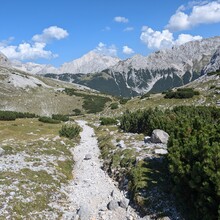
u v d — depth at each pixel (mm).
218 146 15508
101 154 34688
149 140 31859
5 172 23719
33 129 53344
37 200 20047
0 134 47156
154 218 17266
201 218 15320
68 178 26375
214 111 41312
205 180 14984
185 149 17922
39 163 27641
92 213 19391
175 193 17812
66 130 46062
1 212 17797
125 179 23719
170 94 84812
